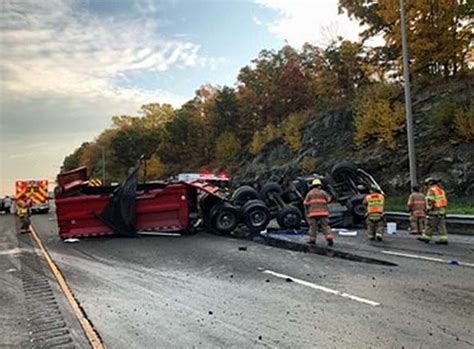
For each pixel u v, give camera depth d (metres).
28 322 6.38
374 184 17.45
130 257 11.91
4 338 5.73
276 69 47.88
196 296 7.51
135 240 15.51
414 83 24.77
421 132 21.73
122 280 9.04
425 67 25.09
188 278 8.98
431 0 23.22
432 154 20.42
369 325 5.64
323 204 12.86
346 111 28.75
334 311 6.30
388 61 28.52
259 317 6.18
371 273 8.68
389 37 26.05
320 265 9.74
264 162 36.75
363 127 24.25
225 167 48.84
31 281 9.23
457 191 18.39
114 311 6.78
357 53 31.16
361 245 12.28
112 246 14.20
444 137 20.69
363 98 26.38
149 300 7.38
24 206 20.42
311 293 7.36
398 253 10.77
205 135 62.25
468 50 23.73
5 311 7.00
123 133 79.31
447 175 19.12
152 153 76.69
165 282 8.70
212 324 5.96
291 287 7.84
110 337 5.61
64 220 16.34
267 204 17.56
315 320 5.93
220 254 11.82
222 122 55.81
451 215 14.06
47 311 6.91
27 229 20.33
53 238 17.20
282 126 37.88
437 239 12.84
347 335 5.32
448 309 6.16
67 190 16.69
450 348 4.80
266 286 8.00
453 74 24.39
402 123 22.67
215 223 16.14
